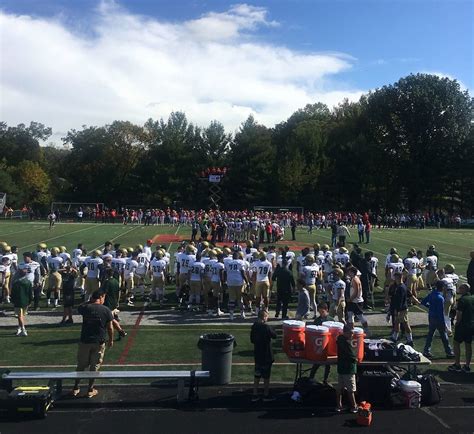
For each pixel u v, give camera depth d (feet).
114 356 37.83
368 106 239.71
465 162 219.41
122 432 26.11
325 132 252.62
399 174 228.22
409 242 127.13
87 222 194.49
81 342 30.50
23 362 36.14
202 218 133.28
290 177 222.28
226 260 49.83
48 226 165.99
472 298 35.96
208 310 52.47
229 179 237.86
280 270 49.80
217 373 32.78
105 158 259.60
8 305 54.90
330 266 56.24
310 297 49.85
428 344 39.42
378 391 30.12
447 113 218.18
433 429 26.96
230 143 251.60
